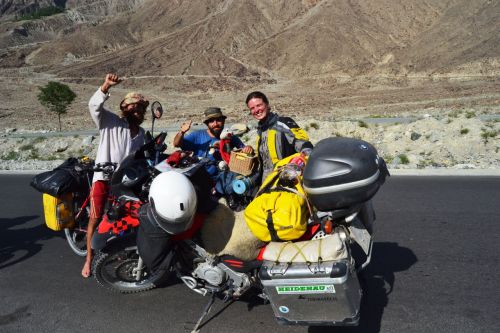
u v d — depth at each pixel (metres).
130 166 4.73
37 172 13.09
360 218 4.30
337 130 18.34
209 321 4.50
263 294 4.34
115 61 94.31
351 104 45.00
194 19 123.75
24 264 6.20
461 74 61.28
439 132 15.60
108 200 5.23
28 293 5.34
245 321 4.45
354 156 3.83
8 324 4.69
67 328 4.56
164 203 4.00
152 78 82.31
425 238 6.07
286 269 3.66
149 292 5.14
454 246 5.74
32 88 71.69
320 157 3.91
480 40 68.56
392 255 5.64
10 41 146.12
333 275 3.54
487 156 12.89
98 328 4.53
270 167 5.06
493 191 7.89
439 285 4.82
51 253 6.54
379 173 3.90
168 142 19.36
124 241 4.82
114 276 5.20
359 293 3.79
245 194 4.91
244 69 85.50
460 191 8.07
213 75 83.56
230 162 4.97
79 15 177.75
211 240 4.26
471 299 4.50
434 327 4.11
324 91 62.03
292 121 5.11
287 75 80.88
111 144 5.41
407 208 7.37
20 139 24.09
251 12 107.06
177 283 5.32
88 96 64.19
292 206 3.96
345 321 3.71
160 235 4.21
